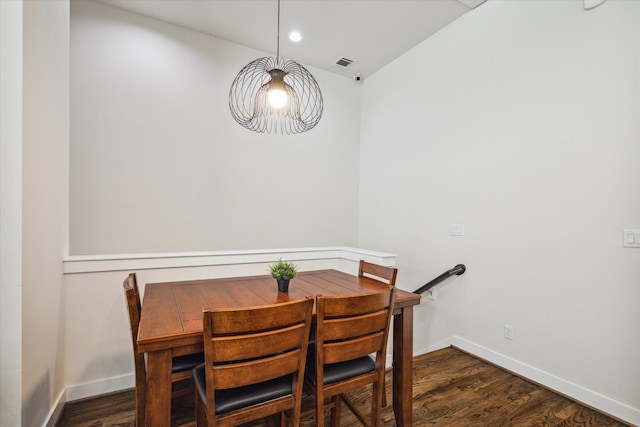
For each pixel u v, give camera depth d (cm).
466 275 268
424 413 181
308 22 292
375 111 390
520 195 229
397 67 355
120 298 203
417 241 321
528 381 218
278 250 261
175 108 302
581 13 197
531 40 224
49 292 164
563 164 205
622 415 175
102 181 271
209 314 102
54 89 170
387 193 367
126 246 281
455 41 284
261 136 349
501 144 243
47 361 161
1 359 126
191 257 224
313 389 134
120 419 175
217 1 265
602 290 186
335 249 285
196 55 311
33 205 144
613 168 182
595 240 189
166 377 113
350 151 411
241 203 338
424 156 316
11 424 128
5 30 126
